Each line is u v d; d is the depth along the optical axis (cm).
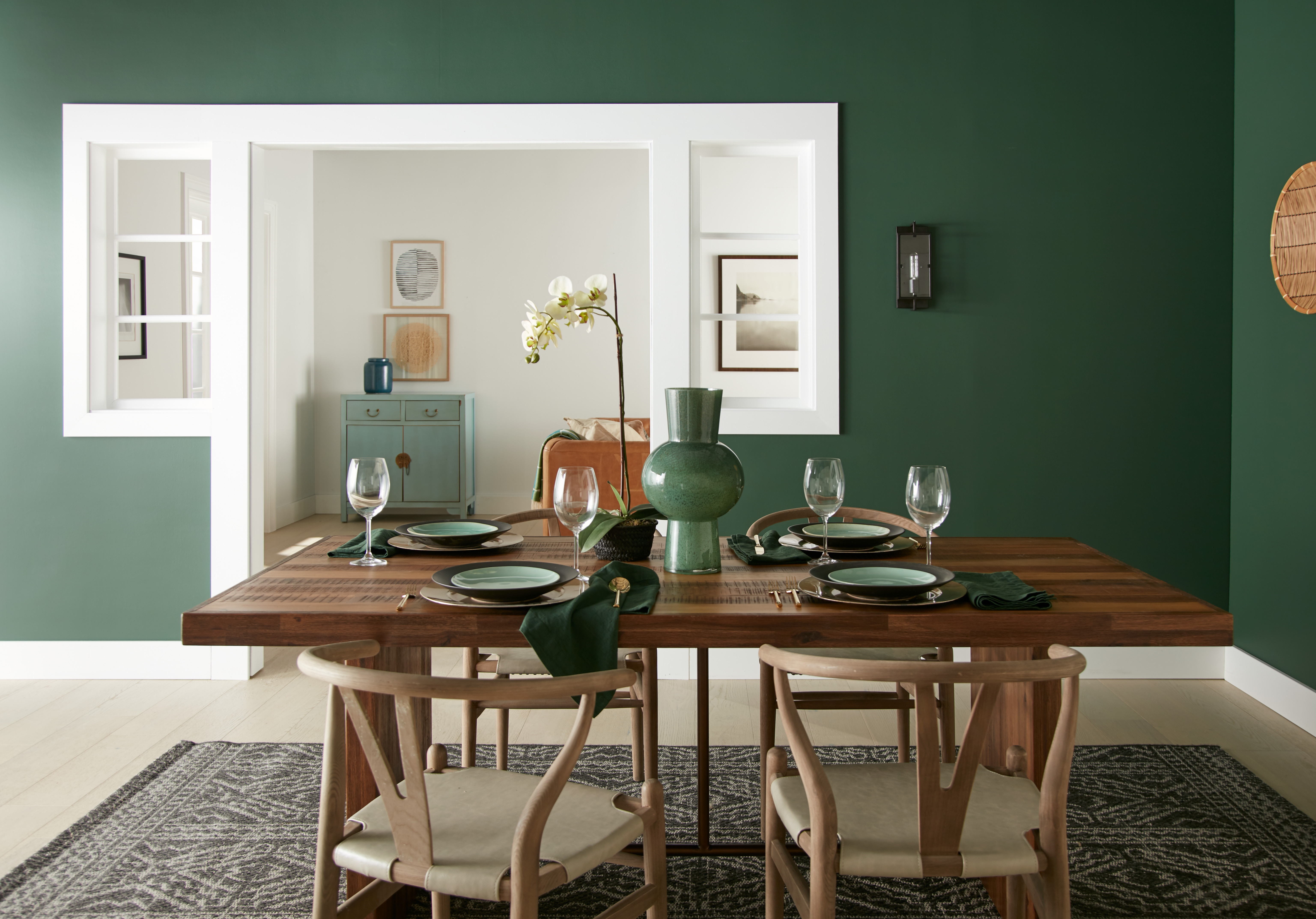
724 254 709
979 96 373
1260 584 356
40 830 253
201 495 378
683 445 208
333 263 784
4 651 381
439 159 779
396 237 784
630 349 789
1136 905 217
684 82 373
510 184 783
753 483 380
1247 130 362
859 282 377
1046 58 372
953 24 372
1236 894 221
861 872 149
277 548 628
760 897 223
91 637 381
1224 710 345
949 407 379
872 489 381
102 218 382
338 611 177
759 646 174
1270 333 348
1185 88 371
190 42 372
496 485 795
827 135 372
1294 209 318
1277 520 344
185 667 380
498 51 373
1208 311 375
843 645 175
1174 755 302
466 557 230
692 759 302
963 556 235
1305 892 221
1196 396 377
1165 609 178
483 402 792
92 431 376
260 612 177
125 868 232
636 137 373
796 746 151
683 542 212
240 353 376
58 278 374
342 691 146
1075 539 331
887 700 251
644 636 174
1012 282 377
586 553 234
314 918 154
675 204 375
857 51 372
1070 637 174
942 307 377
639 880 231
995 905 220
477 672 254
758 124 372
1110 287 376
